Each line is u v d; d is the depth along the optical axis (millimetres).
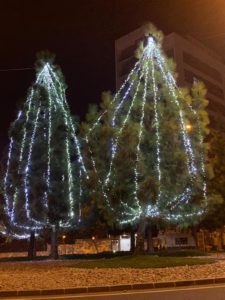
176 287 12422
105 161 21297
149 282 12656
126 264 17875
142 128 20344
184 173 20281
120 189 20453
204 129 21797
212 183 30734
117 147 20453
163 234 45344
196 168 21125
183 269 16141
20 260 28969
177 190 20297
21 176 28297
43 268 19000
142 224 21594
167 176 20000
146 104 20859
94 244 46094
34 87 29531
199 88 22188
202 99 22031
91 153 22109
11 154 29016
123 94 22062
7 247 45375
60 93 29688
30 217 27828
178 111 20938
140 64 21828
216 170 31344
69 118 29219
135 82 21500
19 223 28500
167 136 20375
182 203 21156
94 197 22250
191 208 21422
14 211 28281
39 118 28953
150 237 28188
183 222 22234
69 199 27859
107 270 16453
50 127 28578
